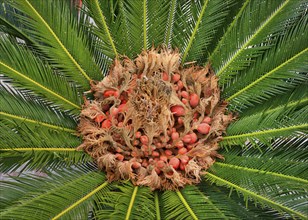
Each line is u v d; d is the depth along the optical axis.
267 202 0.85
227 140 1.05
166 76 1.06
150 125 0.99
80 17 1.07
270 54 1.05
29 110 0.98
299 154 0.94
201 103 1.05
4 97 0.96
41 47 1.02
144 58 1.06
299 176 0.89
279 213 0.83
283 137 0.97
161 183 0.99
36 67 1.01
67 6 1.04
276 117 0.99
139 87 1.02
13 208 0.76
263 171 0.92
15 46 0.99
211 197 0.93
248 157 0.98
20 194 0.82
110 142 1.02
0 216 0.74
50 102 1.05
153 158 1.03
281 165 0.91
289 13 1.01
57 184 0.88
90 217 0.88
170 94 1.02
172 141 1.03
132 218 0.82
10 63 0.97
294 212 0.81
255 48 1.06
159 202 0.94
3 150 0.86
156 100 1.01
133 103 1.01
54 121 1.02
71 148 1.01
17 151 0.88
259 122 1.01
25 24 0.98
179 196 0.94
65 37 1.04
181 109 1.04
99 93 1.07
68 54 1.06
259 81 1.07
